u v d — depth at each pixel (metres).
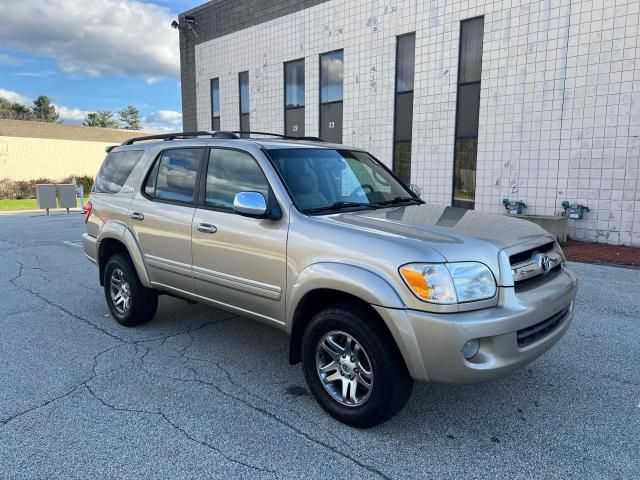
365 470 2.70
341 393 3.22
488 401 3.49
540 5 10.31
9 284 7.02
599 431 3.08
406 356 2.80
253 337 4.82
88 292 6.58
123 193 5.02
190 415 3.28
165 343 4.64
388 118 13.38
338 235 3.15
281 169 3.71
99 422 3.18
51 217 17.53
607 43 9.59
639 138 9.45
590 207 10.19
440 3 11.88
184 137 5.16
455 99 11.94
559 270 3.53
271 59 16.45
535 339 3.04
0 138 33.25
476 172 11.74
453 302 2.73
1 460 2.77
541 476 2.64
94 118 83.81
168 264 4.41
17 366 4.08
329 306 3.20
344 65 14.20
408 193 4.55
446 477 2.64
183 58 20.31
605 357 4.25
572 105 10.15
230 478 2.62
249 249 3.64
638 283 6.89
